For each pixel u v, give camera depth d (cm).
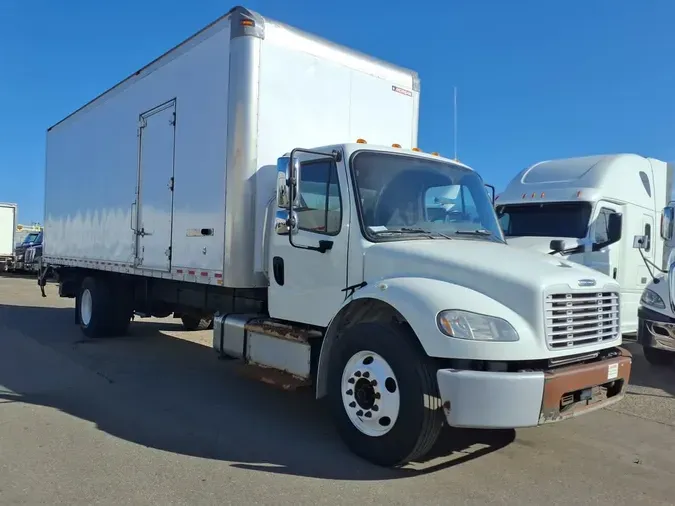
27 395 626
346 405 466
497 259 445
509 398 384
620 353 470
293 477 420
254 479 415
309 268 529
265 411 589
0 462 437
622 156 1040
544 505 385
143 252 778
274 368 563
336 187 508
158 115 743
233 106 586
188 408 594
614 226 952
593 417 596
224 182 598
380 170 516
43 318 1263
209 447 480
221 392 662
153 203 753
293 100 613
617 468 457
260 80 586
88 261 963
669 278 788
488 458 468
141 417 559
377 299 450
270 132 595
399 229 504
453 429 538
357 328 456
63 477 412
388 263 466
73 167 1038
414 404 411
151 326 1175
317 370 498
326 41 647
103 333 987
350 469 437
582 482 427
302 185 543
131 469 429
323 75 640
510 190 1069
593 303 445
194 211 655
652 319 791
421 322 407
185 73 680
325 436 513
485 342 391
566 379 400
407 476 426
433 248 464
